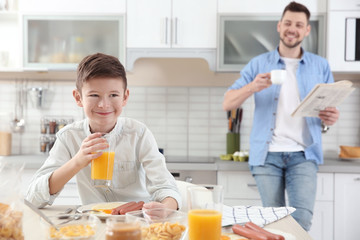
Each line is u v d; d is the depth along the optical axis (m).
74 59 2.95
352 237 2.66
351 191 2.65
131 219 0.83
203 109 3.23
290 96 2.52
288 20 2.49
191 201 0.88
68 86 3.23
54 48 2.95
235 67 2.89
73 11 2.91
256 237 0.91
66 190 2.62
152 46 2.91
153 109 3.24
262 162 2.46
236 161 2.85
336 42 2.84
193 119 3.23
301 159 2.42
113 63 1.29
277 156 2.44
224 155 2.97
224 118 3.22
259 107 2.56
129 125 1.53
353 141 3.18
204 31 2.90
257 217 1.13
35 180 1.33
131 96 3.24
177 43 2.90
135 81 3.23
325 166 2.63
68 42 2.95
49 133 3.14
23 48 2.94
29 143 3.23
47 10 2.92
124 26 2.90
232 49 2.90
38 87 3.20
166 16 2.90
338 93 2.24
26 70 2.95
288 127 2.49
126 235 0.75
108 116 1.29
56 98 3.24
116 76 1.27
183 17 2.90
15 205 0.80
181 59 3.22
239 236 0.95
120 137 1.50
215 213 0.87
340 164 2.70
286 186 2.43
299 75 2.54
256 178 2.50
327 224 2.65
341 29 2.84
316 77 2.56
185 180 2.71
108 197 1.52
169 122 3.24
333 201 2.65
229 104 2.60
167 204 1.23
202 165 2.71
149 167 1.46
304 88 2.53
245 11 2.88
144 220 0.97
